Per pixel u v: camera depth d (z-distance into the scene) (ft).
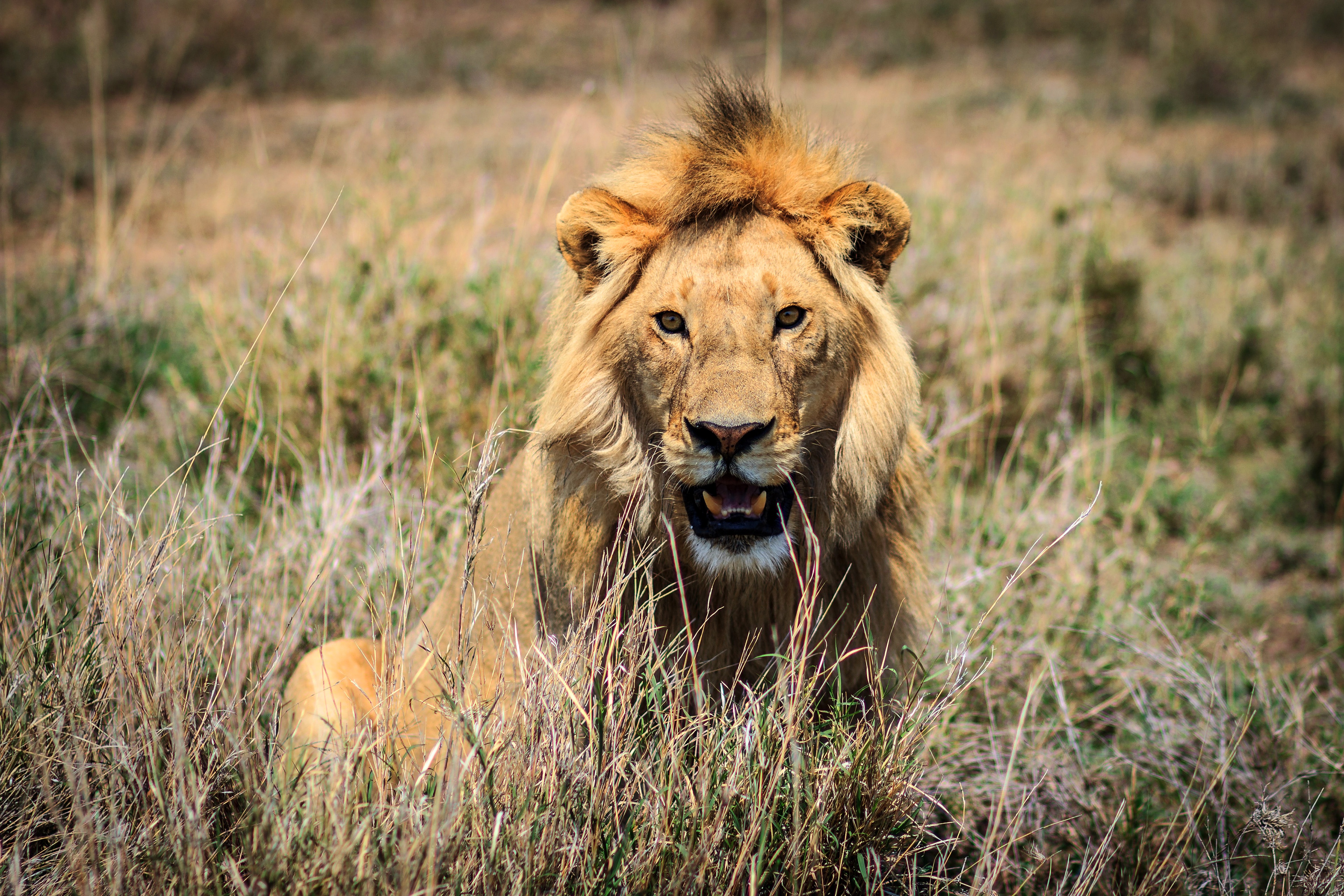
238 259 37.76
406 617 17.93
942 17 112.47
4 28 88.28
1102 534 29.94
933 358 36.32
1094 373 39.19
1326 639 29.40
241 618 21.91
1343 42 114.52
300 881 14.19
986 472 32.14
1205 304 48.70
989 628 24.94
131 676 17.17
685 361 17.20
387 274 32.71
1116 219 54.54
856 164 19.81
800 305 17.43
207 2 93.97
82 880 14.42
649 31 101.86
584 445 18.22
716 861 15.57
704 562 17.53
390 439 27.94
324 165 65.77
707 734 16.85
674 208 17.65
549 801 15.43
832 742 17.30
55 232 46.42
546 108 82.89
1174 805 22.17
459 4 109.70
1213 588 30.81
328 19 101.86
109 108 82.02
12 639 19.13
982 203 52.13
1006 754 22.29
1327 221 66.44
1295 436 40.24
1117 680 25.25
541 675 16.80
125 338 37.29
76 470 27.53
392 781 16.19
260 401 28.27
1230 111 93.61
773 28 90.12
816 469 18.49
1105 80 101.04
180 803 15.58
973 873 20.01
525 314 31.42
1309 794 21.95
